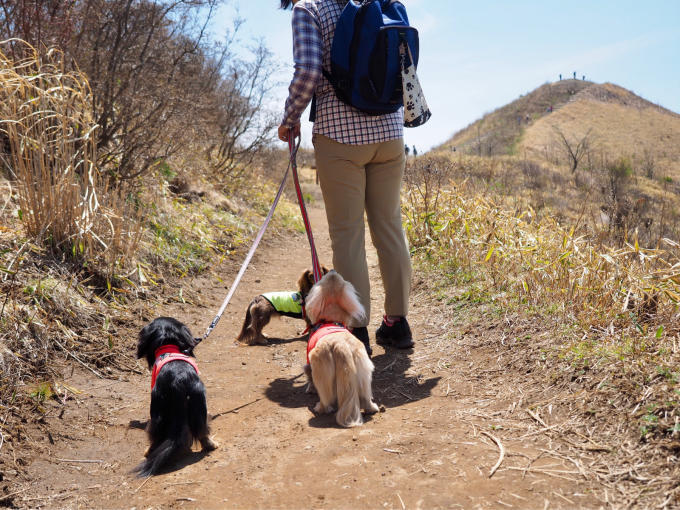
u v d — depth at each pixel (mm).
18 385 3367
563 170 39312
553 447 2441
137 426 3246
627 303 3688
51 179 5082
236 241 8734
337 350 3111
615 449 2301
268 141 13922
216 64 12039
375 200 3908
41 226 4844
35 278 4359
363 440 2736
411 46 3588
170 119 7746
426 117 3787
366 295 3859
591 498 2025
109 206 5602
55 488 2555
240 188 12836
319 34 3504
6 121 4633
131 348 4324
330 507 2176
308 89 3430
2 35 5926
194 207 8883
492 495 2127
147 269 5828
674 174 42688
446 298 5258
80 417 3275
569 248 4875
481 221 6906
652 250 4297
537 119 75438
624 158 43688
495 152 60125
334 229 3797
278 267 8141
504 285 5008
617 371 2832
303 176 29328
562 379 3023
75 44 6457
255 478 2486
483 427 2740
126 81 6906
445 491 2193
